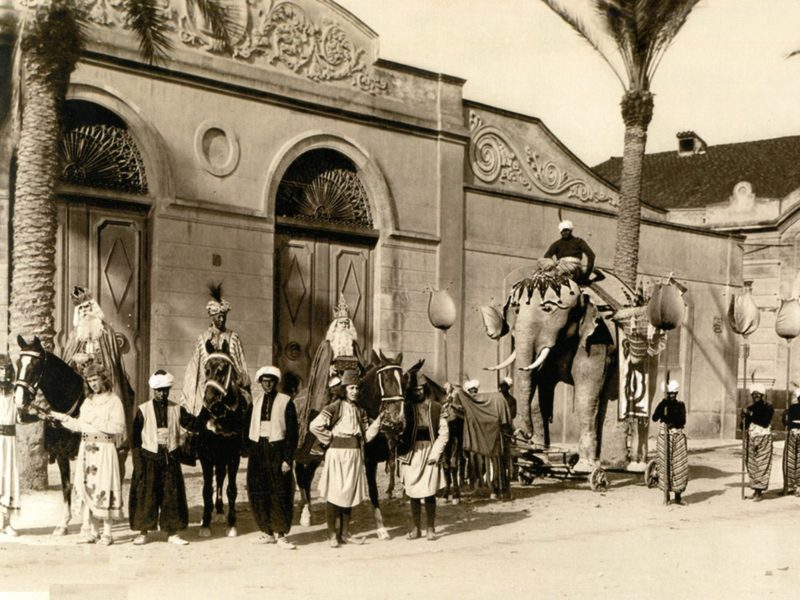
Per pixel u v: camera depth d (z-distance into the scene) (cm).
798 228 3350
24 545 984
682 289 1527
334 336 1206
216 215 1839
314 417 1179
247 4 1892
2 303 1559
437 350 2202
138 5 1505
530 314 1487
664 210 2967
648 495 1475
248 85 1889
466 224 2284
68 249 1678
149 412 1010
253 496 1017
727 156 4044
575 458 1583
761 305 3384
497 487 1376
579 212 2552
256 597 774
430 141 2222
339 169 2091
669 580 873
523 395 1495
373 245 2130
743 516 1298
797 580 884
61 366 1045
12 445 1041
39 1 1284
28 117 1287
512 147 2395
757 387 1488
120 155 1744
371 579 850
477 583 841
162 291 1759
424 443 1070
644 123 1959
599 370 1515
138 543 1005
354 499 1023
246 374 1110
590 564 941
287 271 1994
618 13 1900
